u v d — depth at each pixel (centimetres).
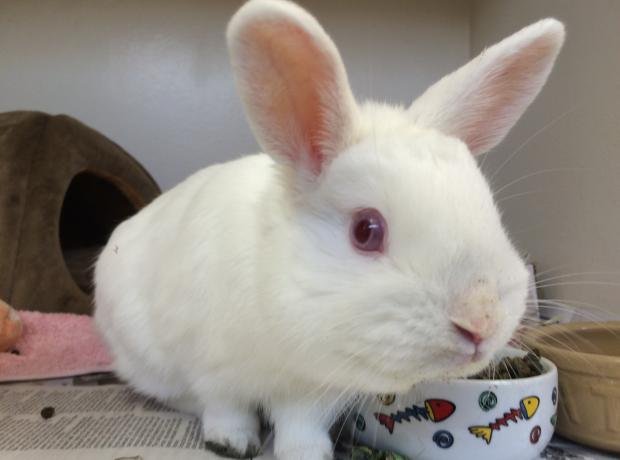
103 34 80
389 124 31
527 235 60
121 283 41
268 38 28
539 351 37
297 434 34
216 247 34
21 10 79
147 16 80
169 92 81
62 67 80
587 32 49
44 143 63
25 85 80
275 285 29
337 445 36
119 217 76
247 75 28
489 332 25
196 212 36
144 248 41
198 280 34
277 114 30
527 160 60
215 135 82
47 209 61
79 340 51
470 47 80
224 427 35
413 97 81
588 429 35
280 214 30
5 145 61
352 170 28
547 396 33
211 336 34
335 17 79
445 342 25
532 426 32
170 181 82
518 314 27
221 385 34
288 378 32
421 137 29
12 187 60
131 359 42
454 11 80
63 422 39
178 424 39
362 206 27
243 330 32
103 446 34
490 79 34
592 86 48
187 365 36
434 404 32
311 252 28
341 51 80
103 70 81
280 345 29
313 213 29
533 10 59
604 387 34
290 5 27
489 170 69
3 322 48
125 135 82
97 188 76
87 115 81
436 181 27
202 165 82
